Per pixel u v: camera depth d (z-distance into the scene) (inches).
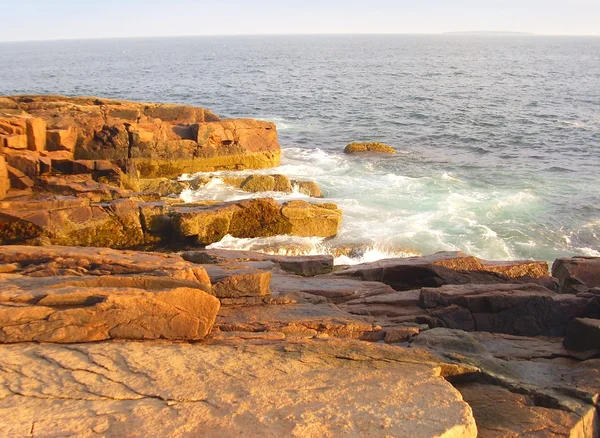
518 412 320.2
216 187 1068.5
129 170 1061.1
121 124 1141.1
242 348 348.8
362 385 307.6
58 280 395.9
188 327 366.3
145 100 2642.7
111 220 820.0
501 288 509.0
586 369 369.1
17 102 1376.7
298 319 441.1
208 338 376.5
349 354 347.3
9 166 889.5
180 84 3545.8
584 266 596.7
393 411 280.8
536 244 869.8
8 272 435.8
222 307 465.7
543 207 1029.8
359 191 1098.7
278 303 481.1
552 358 406.3
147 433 260.5
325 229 866.1
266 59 6845.5
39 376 304.2
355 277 596.1
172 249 835.4
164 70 5012.3
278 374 316.8
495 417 316.5
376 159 1397.6
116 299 355.9
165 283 399.9
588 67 5157.5
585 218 978.7
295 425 267.0
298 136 1727.4
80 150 1099.9
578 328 405.7
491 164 1368.1
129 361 323.3
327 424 268.8
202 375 312.5
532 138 1706.4
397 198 1051.3
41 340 343.3
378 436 260.5
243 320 436.1
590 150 1541.6
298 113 2224.4
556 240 885.8
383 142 1640.0
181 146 1185.4
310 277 602.5
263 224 858.1
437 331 429.4
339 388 303.1
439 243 842.8
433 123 1989.4
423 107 2404.0
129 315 358.0
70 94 2896.2
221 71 4781.0
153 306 361.7
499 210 1000.9
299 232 862.5
